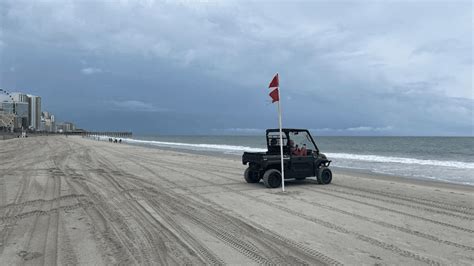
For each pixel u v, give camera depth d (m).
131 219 7.10
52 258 4.90
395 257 4.97
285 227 6.52
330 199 9.34
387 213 7.74
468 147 53.91
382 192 10.60
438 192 10.77
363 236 5.97
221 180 13.17
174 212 7.75
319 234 6.07
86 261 4.79
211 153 33.53
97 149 34.41
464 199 9.58
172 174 14.98
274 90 10.66
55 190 10.45
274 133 11.90
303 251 5.19
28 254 5.06
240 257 4.93
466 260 4.88
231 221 6.96
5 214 7.47
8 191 10.25
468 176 16.44
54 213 7.58
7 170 15.59
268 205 8.52
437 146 58.62
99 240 5.71
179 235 6.00
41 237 5.88
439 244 5.57
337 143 76.62
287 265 4.64
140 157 24.95
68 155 25.42
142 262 4.75
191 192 10.41
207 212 7.76
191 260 4.82
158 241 5.66
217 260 4.82
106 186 11.36
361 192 10.53
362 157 29.84
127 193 10.12
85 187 11.07
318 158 12.06
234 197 9.60
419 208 8.31
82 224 6.70
